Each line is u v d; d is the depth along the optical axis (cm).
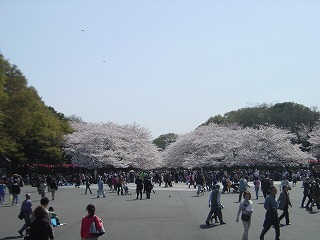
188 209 3356
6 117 6094
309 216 2802
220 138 10575
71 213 3139
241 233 2084
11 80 6700
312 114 12331
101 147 9319
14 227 2409
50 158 8488
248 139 9762
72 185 7888
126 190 5306
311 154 10231
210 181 6088
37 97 8719
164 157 12088
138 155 9825
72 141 9250
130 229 2236
